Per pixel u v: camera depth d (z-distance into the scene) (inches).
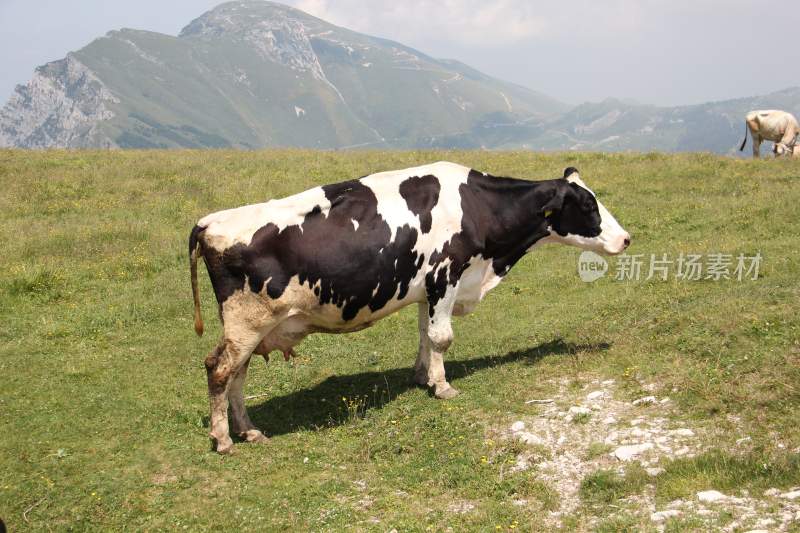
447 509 256.5
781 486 226.1
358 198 339.9
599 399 324.2
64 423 347.9
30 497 282.8
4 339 470.0
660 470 253.9
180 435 340.8
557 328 444.1
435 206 354.6
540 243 404.2
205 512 273.3
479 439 301.6
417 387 381.4
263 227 320.5
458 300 388.2
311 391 394.3
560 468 272.2
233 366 323.9
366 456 307.7
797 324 338.6
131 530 263.7
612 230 398.9
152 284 581.0
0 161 946.1
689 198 720.3
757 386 295.9
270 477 300.5
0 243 645.9
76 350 454.9
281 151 1100.5
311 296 330.0
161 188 847.7
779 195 668.1
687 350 348.5
